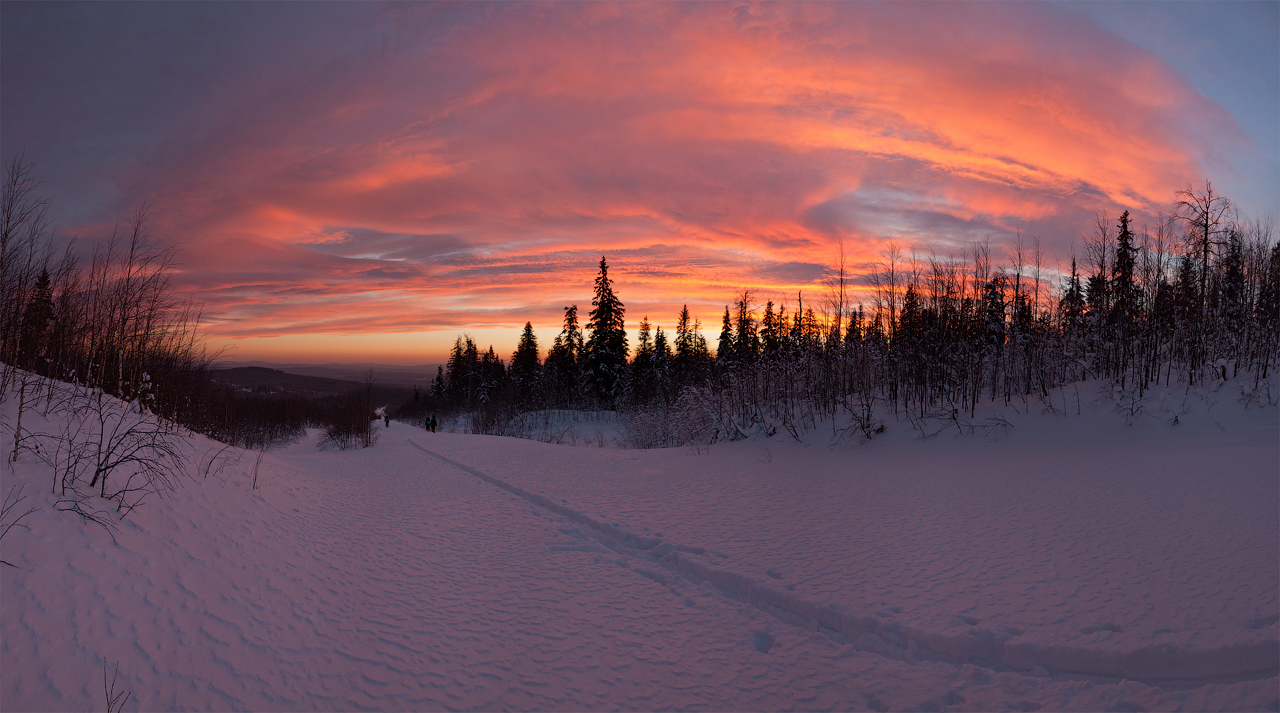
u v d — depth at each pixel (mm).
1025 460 12867
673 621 6562
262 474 11930
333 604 6844
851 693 4984
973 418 17062
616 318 51281
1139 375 16094
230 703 4660
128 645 4785
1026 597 5973
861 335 21938
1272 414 13047
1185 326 16688
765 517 10281
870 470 13797
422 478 16438
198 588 5980
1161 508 8102
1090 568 6441
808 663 5516
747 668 5504
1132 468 10555
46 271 9570
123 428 9461
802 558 7953
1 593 4504
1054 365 18375
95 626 4762
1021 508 9086
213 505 8297
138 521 6500
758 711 4809
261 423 34688
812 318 23484
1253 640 4535
